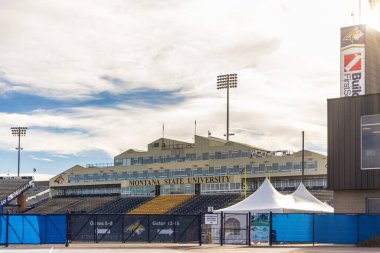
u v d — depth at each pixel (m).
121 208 102.19
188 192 101.62
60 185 121.19
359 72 55.66
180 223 43.50
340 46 57.34
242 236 41.84
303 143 86.50
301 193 51.94
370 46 55.38
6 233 35.88
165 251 31.66
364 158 38.50
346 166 39.25
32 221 36.78
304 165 89.50
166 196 101.00
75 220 42.09
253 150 96.69
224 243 39.06
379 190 38.06
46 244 37.56
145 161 109.56
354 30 56.06
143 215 39.97
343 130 39.72
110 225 44.34
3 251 31.56
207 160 100.88
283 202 47.38
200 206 90.94
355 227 37.38
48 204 115.00
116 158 113.88
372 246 35.97
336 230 37.81
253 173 94.75
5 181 105.81
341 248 34.28
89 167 118.31
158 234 40.16
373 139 38.25
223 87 129.88
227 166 98.38
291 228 38.19
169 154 106.56
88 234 40.59
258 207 46.22
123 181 110.00
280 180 92.81
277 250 32.56
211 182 98.81
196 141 103.00
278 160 92.19
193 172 102.31
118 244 38.59
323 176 87.56
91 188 118.12
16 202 109.19
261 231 42.81
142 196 106.62
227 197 91.69
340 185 39.34
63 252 30.89
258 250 32.59
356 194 39.00
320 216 38.34
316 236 38.25
